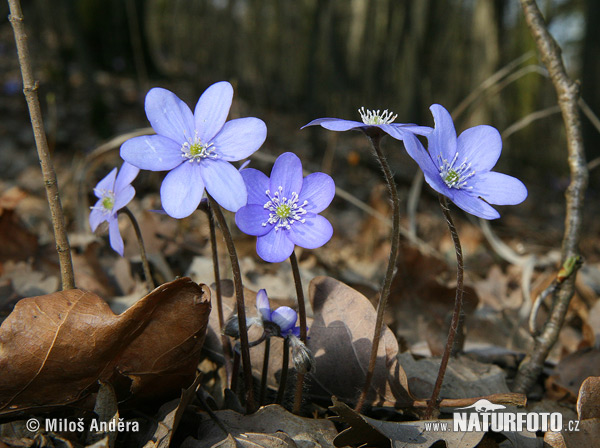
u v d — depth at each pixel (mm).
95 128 559
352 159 337
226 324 99
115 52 954
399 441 95
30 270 163
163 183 85
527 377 133
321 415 115
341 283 118
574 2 1121
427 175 81
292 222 90
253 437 93
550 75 143
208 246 226
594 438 101
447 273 259
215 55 1069
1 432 93
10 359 84
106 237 217
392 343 111
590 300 206
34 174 382
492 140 95
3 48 949
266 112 1125
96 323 86
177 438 99
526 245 402
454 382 127
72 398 93
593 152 928
